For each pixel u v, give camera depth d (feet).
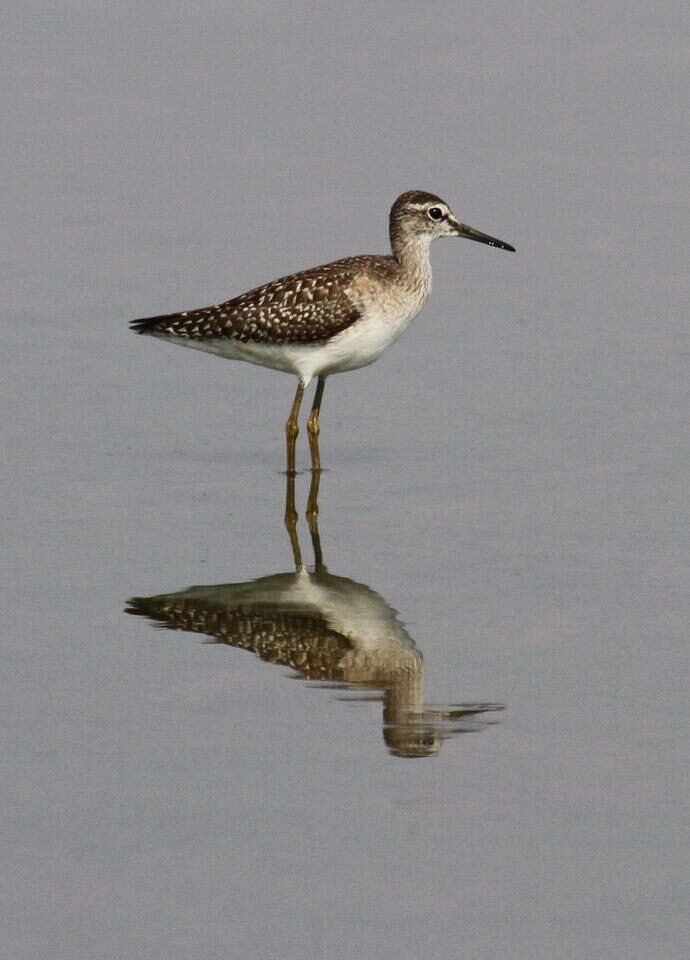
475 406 62.54
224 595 47.83
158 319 59.52
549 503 54.08
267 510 54.39
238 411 63.00
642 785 37.52
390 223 58.90
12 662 43.42
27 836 35.60
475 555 50.42
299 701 41.75
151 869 34.50
